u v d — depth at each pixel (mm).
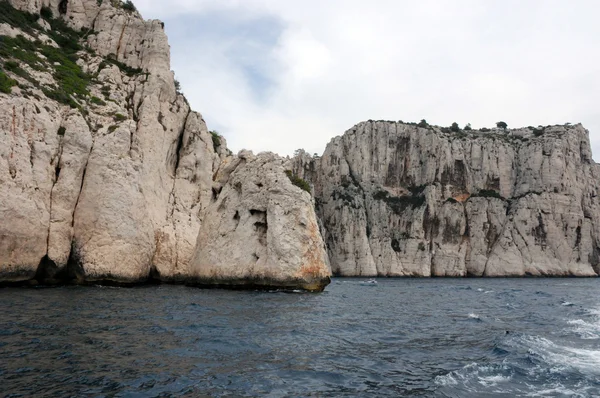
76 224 33781
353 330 17906
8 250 28172
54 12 52250
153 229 40594
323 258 33750
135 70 50844
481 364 12383
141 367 10594
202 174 52000
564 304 34656
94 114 38625
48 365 10297
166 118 48312
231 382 9812
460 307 30781
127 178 36594
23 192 29281
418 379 10797
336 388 9828
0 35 39531
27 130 31000
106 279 33656
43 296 23938
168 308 21406
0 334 13328
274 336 15438
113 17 52938
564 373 11617
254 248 32875
